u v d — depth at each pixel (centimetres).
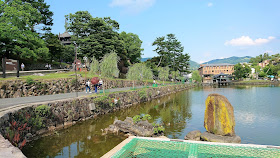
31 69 4375
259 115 2411
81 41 5144
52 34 5403
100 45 4881
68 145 1239
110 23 6412
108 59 2795
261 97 4391
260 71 13600
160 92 4966
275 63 14138
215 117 1254
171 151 847
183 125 1880
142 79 5181
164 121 2059
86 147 1205
